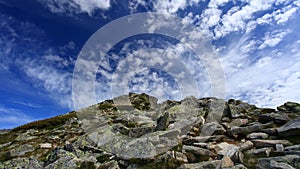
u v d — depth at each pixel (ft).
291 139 39.29
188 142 44.83
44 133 83.51
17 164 46.62
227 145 41.09
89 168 40.96
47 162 46.93
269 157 34.27
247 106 69.67
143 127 55.36
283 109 60.08
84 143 54.80
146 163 37.50
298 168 29.66
